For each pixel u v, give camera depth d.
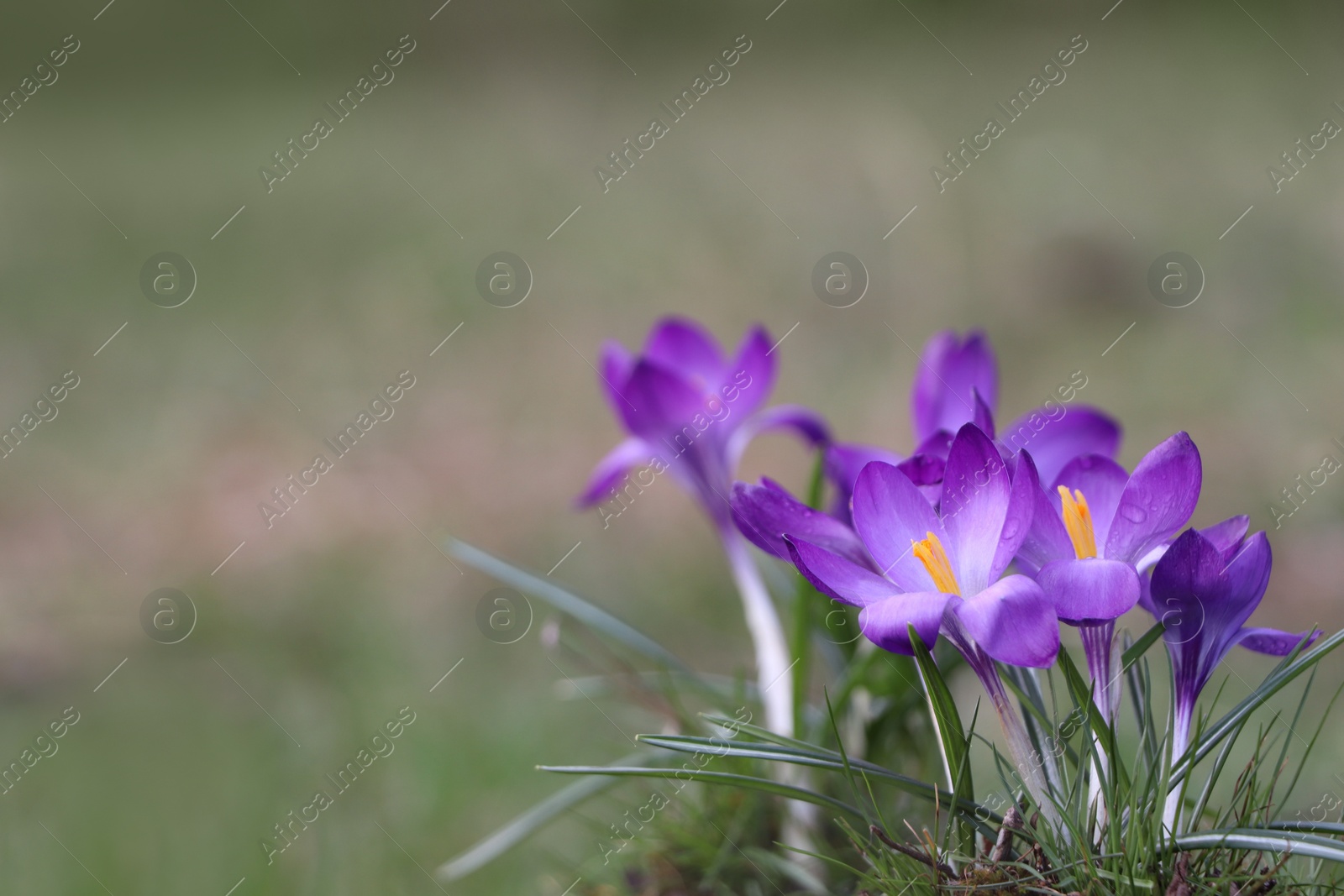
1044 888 0.82
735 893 0.94
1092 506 0.84
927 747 0.93
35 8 5.30
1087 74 4.48
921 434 0.90
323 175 4.16
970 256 2.87
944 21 5.52
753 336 0.95
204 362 2.77
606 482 0.98
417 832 1.29
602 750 1.36
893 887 0.83
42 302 3.14
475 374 2.70
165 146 4.70
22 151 4.73
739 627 1.71
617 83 5.07
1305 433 1.99
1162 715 1.07
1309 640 0.82
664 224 3.43
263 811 1.34
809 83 4.77
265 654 1.71
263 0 5.54
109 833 1.31
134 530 2.11
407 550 2.01
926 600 0.81
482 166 4.12
